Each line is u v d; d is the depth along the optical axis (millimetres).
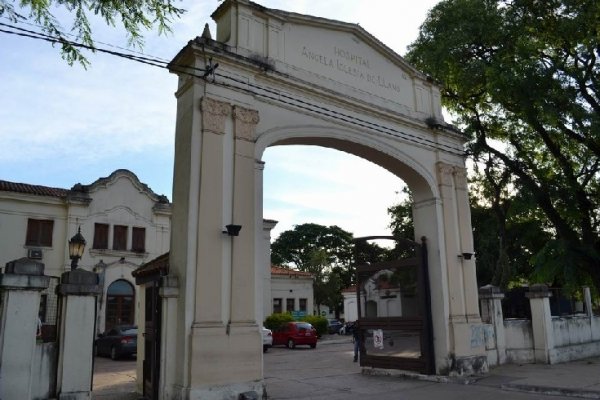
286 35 11070
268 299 31188
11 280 7266
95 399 9922
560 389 10000
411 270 13117
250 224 9500
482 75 15719
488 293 14258
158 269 9641
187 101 9562
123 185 26125
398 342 12984
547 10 15633
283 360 17891
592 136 14758
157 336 8906
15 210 23281
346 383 11758
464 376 11984
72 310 7918
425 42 17391
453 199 13562
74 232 24172
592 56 15562
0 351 7070
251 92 10008
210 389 8336
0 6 6781
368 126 12000
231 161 9562
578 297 16953
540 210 17672
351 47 12305
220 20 10711
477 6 16078
